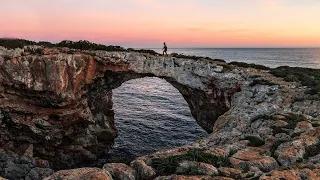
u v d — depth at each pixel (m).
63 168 37.81
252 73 38.47
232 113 26.00
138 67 41.62
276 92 30.03
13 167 30.00
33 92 35.78
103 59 40.72
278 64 156.25
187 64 40.78
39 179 28.28
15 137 36.69
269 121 20.66
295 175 12.03
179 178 11.82
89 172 11.89
